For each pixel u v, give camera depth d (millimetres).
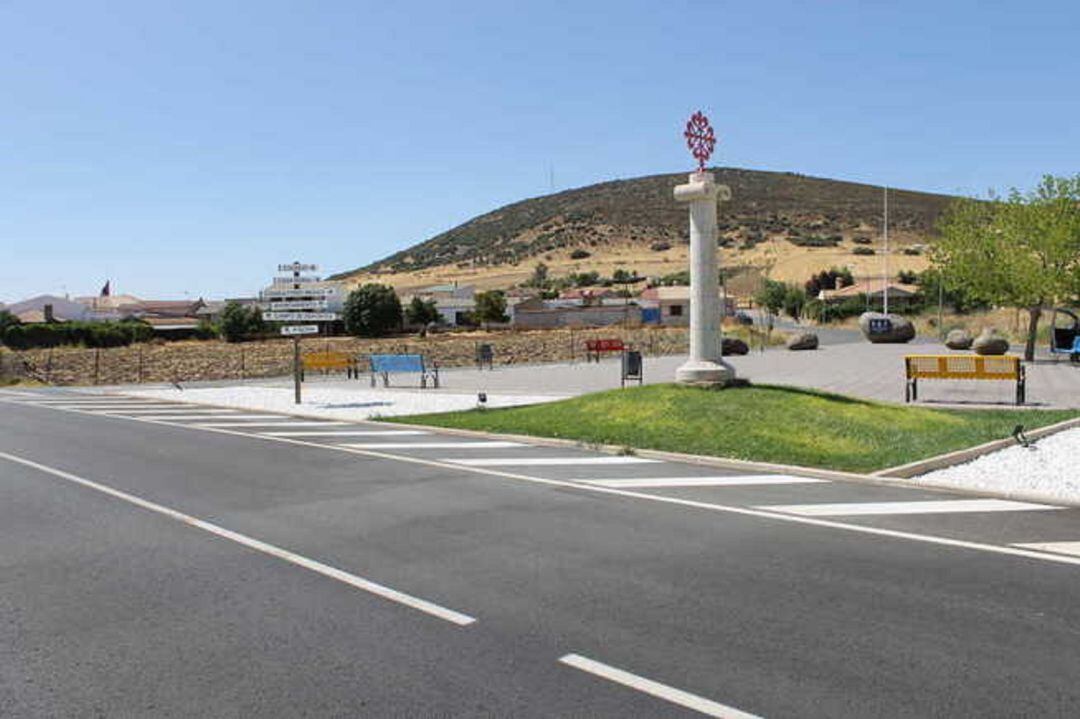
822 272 105062
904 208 154750
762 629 4977
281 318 20250
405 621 5195
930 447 10906
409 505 8562
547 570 6227
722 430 11992
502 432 13656
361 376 31578
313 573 6246
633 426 12781
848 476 9586
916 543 6840
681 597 5574
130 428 15930
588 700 4074
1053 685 4172
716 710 3957
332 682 4312
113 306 106062
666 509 8211
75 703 4109
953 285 31312
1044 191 28984
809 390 14320
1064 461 10125
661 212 166125
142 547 7043
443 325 80188
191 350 48219
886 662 4477
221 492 9391
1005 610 5234
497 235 180000
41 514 8352
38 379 37438
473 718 3908
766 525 7512
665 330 61188
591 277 123875
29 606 5547
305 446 13031
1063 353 31578
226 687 4266
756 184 175250
